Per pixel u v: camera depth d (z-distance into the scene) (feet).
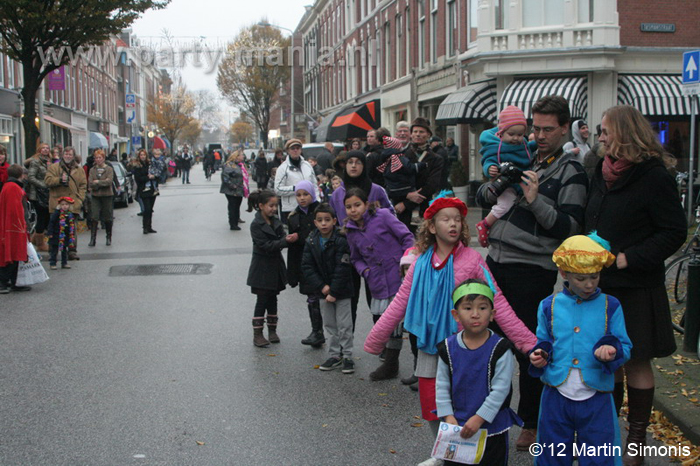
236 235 53.57
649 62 58.75
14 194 31.22
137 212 74.84
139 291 32.19
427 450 14.92
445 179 27.35
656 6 58.39
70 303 29.60
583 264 11.58
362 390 18.88
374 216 19.88
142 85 245.65
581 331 12.04
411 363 21.36
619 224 13.55
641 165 13.35
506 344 11.80
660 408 16.46
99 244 48.55
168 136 262.47
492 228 15.28
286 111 189.67
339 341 20.88
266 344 23.17
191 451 14.85
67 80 139.44
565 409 12.13
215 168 203.21
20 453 14.70
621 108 13.50
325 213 20.36
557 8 58.54
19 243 31.22
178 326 25.77
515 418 12.19
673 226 13.19
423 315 13.46
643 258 13.16
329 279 20.57
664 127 59.00
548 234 14.66
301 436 15.69
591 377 11.92
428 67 85.40
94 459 14.43
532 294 14.83
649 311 13.71
